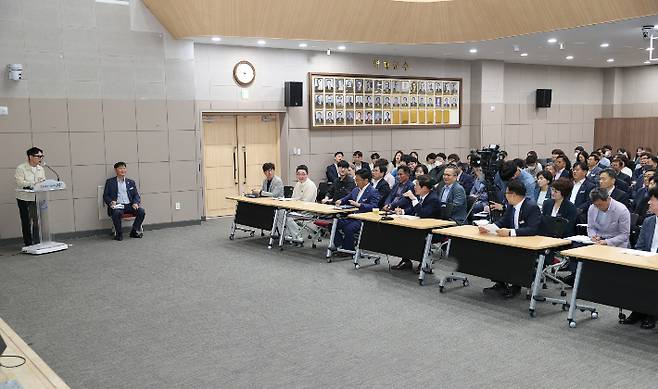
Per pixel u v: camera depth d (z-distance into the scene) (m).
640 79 17.14
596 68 17.48
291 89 12.24
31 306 6.25
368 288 6.84
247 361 4.73
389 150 14.05
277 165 12.90
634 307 5.11
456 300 6.36
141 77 10.59
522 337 5.24
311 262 8.15
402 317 5.80
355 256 7.81
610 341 5.13
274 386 4.27
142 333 5.40
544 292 6.60
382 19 10.80
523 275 5.87
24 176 9.12
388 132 13.98
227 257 8.51
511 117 15.98
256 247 9.20
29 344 5.16
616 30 9.95
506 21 10.21
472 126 15.23
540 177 8.11
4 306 6.26
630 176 10.36
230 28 10.35
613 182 7.73
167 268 7.88
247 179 12.60
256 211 9.43
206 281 7.20
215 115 12.10
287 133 12.65
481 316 5.82
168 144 10.98
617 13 8.70
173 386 4.29
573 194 8.04
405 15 10.80
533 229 6.18
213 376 4.45
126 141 10.53
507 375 4.43
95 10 10.06
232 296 6.56
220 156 12.25
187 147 11.21
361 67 13.43
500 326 5.54
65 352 4.97
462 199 8.06
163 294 6.66
